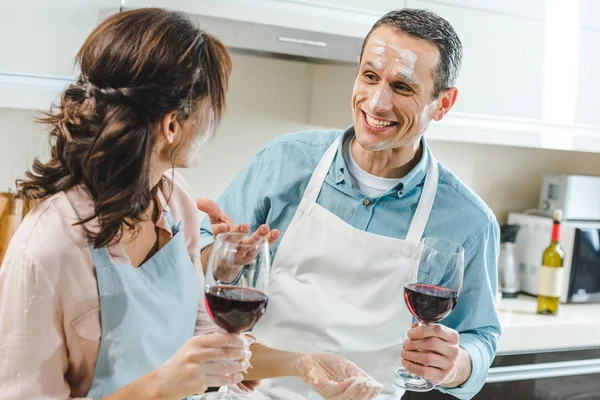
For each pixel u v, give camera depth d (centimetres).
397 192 169
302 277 170
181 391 106
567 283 300
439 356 135
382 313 165
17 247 110
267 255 111
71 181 112
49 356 108
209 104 117
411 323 166
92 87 108
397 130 156
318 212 172
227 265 108
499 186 327
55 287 109
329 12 223
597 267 304
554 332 272
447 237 169
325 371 134
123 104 107
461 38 255
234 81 271
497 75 265
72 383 117
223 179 277
